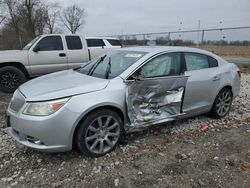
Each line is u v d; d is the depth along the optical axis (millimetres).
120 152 4219
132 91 4277
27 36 37375
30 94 3906
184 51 5047
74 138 3939
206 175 3660
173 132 4996
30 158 4051
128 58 4723
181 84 4793
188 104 5023
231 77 5801
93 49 10359
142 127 4457
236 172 3750
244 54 26000
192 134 4953
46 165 3867
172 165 3883
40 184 3455
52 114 3668
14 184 3451
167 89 4633
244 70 15500
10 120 4020
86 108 3818
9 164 3898
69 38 9578
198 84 5074
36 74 9047
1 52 8703
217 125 5438
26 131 3723
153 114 4566
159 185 3439
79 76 4621
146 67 4473
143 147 4391
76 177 3592
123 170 3748
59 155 4117
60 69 9406
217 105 5641
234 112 6301
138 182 3492
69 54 9477
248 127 5402
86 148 3951
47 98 3736
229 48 26250
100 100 3945
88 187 3396
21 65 8719
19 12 38500
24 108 3793
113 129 4203
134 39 29047
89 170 3742
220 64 5711
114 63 4781
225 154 4246
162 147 4410
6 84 8547
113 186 3418
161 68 4641
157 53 4652
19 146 4410
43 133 3652
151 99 4500
